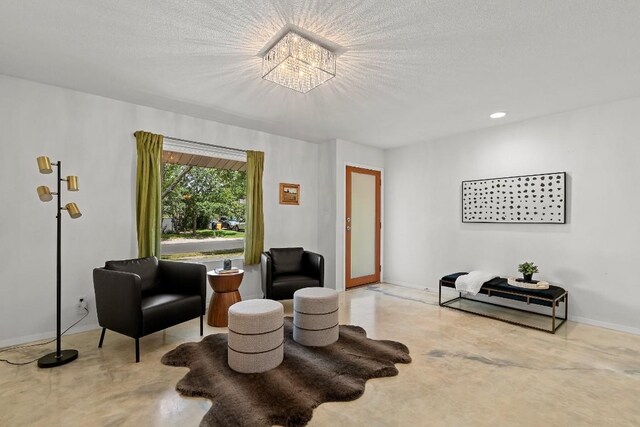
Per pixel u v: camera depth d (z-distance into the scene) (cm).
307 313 267
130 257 331
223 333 296
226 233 433
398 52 227
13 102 272
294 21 193
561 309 349
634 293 306
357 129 425
